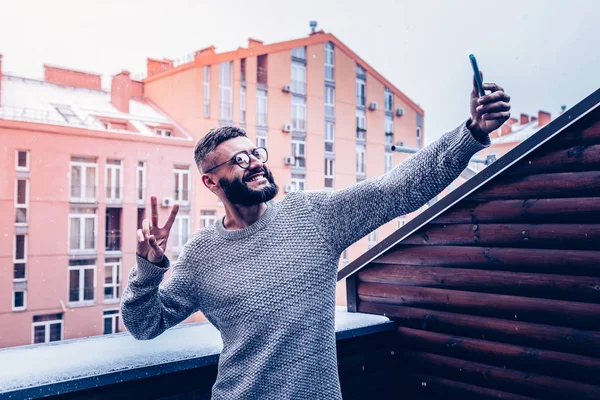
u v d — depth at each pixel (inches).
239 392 46.4
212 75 602.2
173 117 607.2
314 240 46.9
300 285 45.7
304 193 50.3
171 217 46.4
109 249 540.4
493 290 84.9
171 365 59.9
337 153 738.8
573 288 75.7
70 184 514.3
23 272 496.4
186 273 50.7
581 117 74.5
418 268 94.7
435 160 42.6
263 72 657.6
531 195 80.0
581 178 74.5
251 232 48.3
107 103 586.6
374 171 786.8
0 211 480.4
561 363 77.2
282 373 45.1
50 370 55.0
